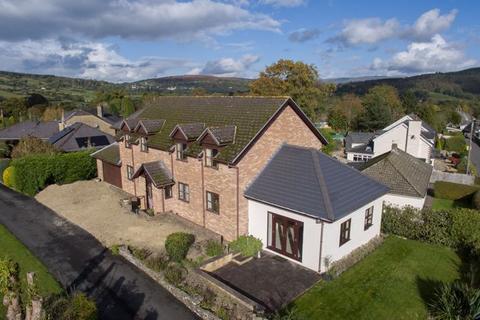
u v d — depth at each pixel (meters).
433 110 97.38
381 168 30.02
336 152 68.56
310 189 19.59
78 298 14.47
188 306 15.86
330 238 18.39
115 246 21.33
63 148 45.50
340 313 15.11
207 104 29.28
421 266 19.11
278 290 16.88
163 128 29.84
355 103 101.00
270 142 23.31
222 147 22.67
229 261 19.72
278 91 66.25
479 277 17.84
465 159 56.00
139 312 15.45
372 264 19.36
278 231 20.47
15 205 31.53
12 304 14.11
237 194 21.73
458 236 20.92
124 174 33.97
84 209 29.53
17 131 59.00
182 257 19.73
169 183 26.83
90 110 75.75
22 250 21.66
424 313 15.02
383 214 23.89
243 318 14.38
